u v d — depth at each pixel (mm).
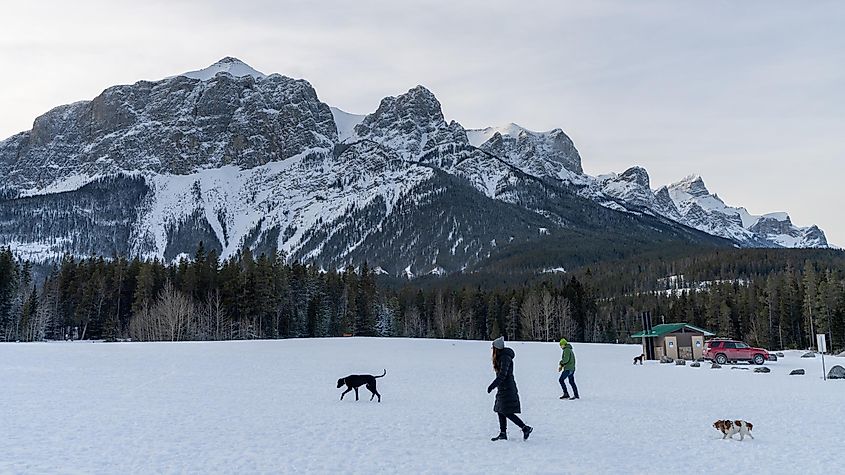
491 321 129750
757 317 112750
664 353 62562
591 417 19984
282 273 109312
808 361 60844
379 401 24016
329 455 13477
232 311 100500
